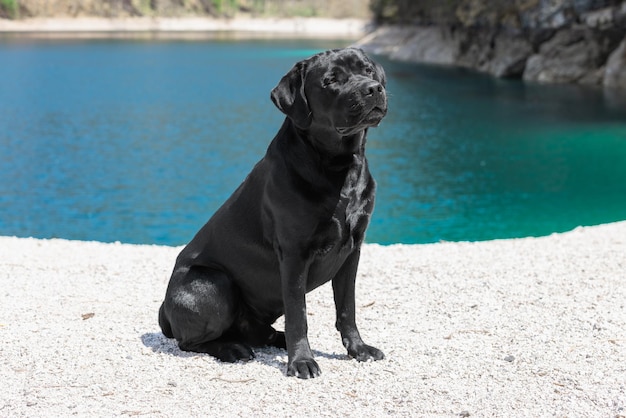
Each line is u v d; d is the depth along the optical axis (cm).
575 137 2575
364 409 419
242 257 495
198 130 2908
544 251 858
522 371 475
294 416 411
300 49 7831
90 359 511
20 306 652
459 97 3709
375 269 777
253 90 4272
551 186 1909
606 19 3803
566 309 614
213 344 511
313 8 15088
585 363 487
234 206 497
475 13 4991
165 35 11200
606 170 2078
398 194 1859
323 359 505
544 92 3794
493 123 2916
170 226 1612
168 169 2219
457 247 910
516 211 1672
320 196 449
